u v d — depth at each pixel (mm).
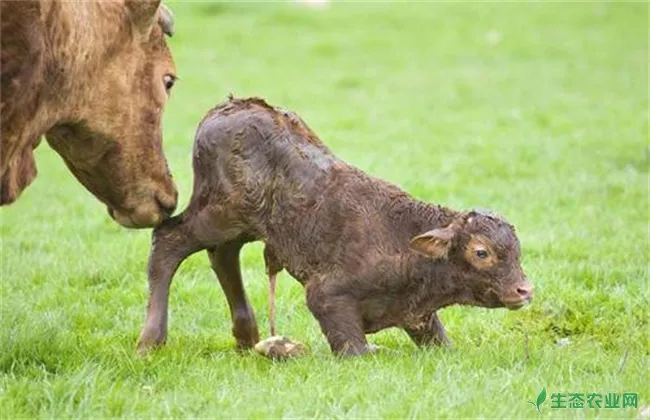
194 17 116812
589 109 77750
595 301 35812
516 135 68938
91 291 38219
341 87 89000
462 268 29047
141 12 29922
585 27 112062
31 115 27719
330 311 29500
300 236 29953
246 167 30531
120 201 31094
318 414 25266
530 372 27984
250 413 25391
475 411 25250
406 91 86688
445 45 105188
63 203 54125
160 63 30859
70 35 28250
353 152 63219
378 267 29297
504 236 28766
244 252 42281
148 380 28250
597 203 50781
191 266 40750
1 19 26609
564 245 42719
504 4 122625
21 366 28984
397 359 28766
